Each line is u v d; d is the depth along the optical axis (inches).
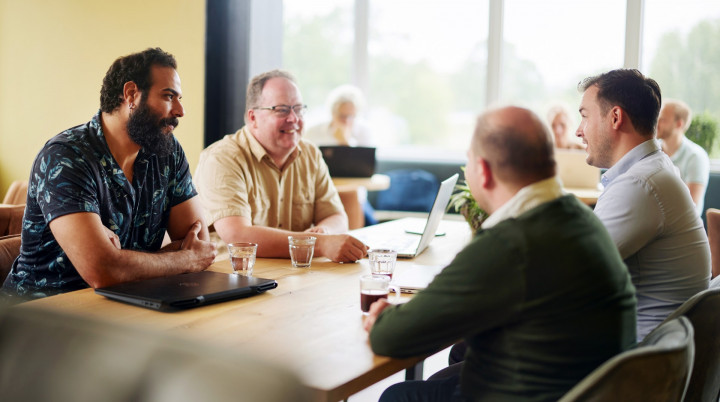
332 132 218.5
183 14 203.3
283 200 110.9
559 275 48.2
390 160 236.2
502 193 53.1
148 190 87.7
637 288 73.4
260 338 55.0
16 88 216.1
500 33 229.0
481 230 52.2
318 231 101.1
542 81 227.1
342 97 217.3
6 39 215.2
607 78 79.7
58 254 80.4
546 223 49.4
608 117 79.2
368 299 63.0
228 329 57.0
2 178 221.6
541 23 224.7
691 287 72.4
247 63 223.0
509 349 49.9
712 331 60.4
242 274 75.8
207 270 79.8
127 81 81.2
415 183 230.7
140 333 29.7
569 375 49.4
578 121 223.0
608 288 50.2
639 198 71.4
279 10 226.8
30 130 216.4
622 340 51.4
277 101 104.4
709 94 206.1
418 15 239.5
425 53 240.4
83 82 209.5
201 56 203.9
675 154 170.2
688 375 50.5
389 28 243.1
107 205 81.7
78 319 31.0
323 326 58.8
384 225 117.3
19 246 87.8
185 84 206.2
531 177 51.7
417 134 245.3
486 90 233.0
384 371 50.6
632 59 212.4
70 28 209.2
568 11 220.7
